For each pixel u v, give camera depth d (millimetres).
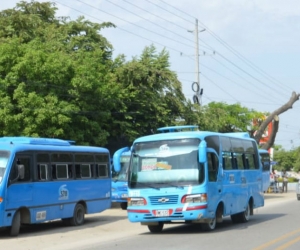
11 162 21812
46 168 24016
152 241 19328
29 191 22688
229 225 24438
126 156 36719
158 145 21281
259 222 25703
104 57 44562
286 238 18969
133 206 21016
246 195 25797
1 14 44375
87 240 20906
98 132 37500
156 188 20688
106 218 30594
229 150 24062
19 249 18781
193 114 45594
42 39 41812
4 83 33781
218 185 21984
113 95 39250
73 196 25969
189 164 20750
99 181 28359
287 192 63812
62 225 26594
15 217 22047
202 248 16875
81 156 26938
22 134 33281
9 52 34312
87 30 43906
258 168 28312
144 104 41938
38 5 47281
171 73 43219
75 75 35656
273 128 52594
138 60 43719
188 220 20750
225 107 54906
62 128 34156
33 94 33281
